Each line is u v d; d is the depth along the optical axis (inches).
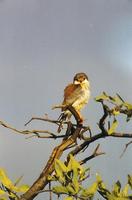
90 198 174.6
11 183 197.2
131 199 177.0
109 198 176.1
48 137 230.4
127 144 207.5
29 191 198.7
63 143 220.5
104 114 199.2
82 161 216.7
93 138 211.9
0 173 197.5
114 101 196.2
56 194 177.3
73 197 174.1
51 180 186.9
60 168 181.5
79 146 213.6
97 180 179.8
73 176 178.1
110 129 202.5
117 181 181.0
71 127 231.9
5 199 194.1
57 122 237.3
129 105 194.7
